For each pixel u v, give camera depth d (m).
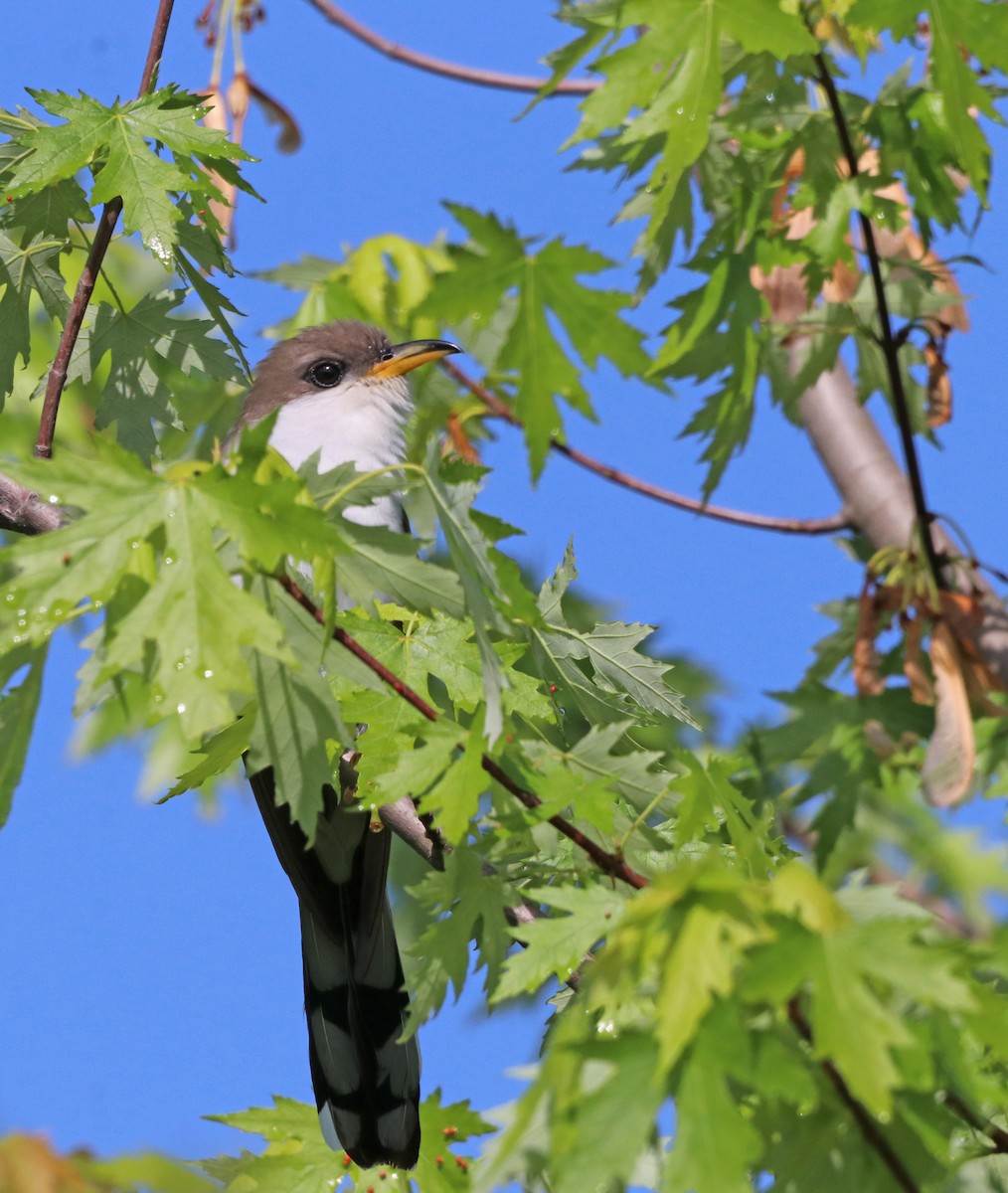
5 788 5.54
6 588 5.43
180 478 5.66
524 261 5.43
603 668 8.19
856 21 7.30
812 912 4.86
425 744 6.84
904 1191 5.42
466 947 6.86
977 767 8.11
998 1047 4.79
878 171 8.71
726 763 7.15
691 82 6.56
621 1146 4.76
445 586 6.18
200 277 8.84
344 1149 8.54
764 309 7.74
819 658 9.03
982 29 7.07
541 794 6.80
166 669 5.26
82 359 9.41
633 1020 6.19
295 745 6.13
